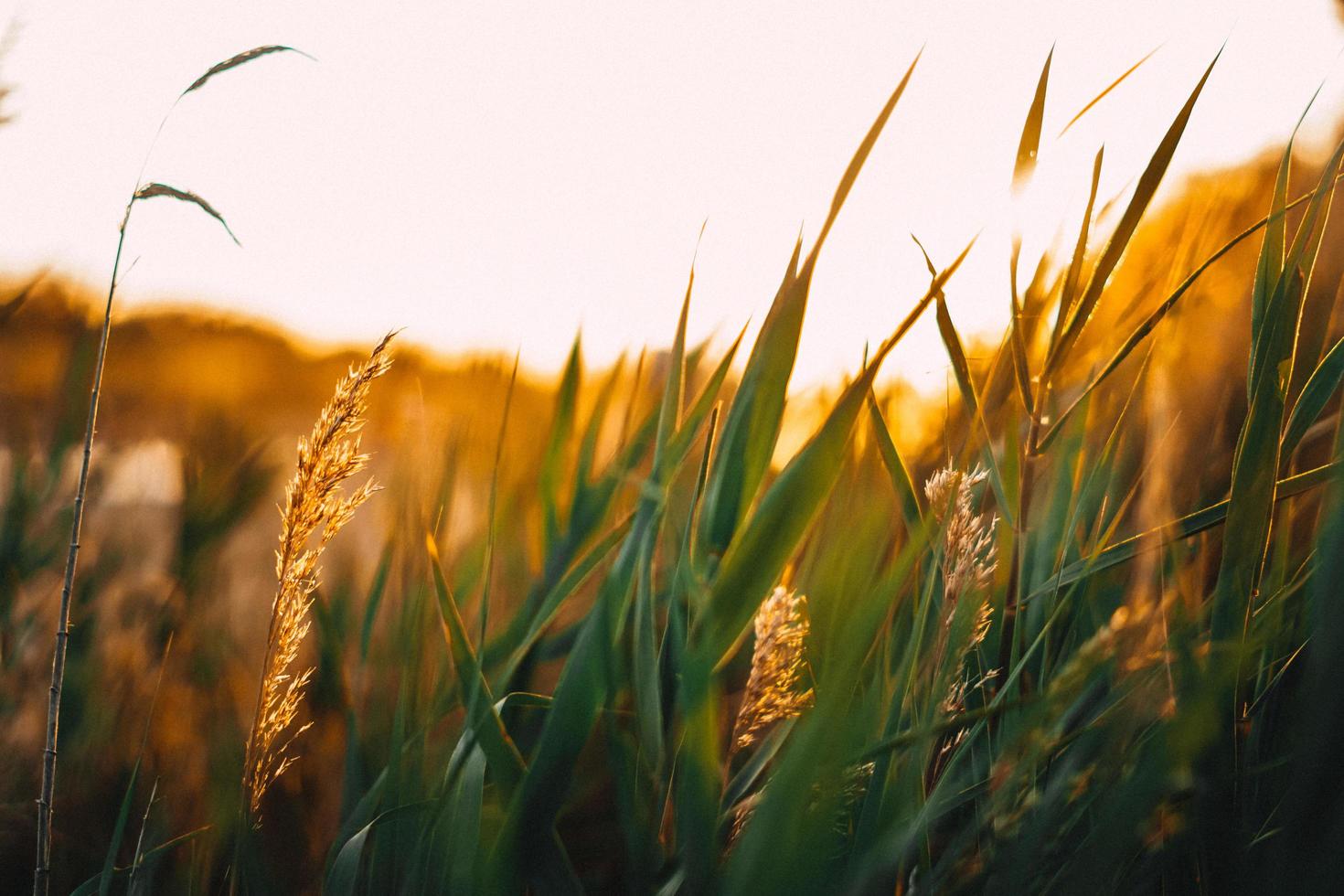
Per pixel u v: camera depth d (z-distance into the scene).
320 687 1.00
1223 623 0.67
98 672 1.09
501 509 1.10
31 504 1.22
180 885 0.91
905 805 0.67
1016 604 0.78
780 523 0.73
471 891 0.72
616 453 1.02
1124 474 0.90
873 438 0.95
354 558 1.11
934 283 0.71
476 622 1.02
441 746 0.94
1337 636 0.60
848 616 0.77
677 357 0.86
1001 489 0.79
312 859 0.93
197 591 1.13
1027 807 0.64
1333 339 0.78
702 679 0.69
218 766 0.97
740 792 0.77
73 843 0.97
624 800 0.77
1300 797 0.61
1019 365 0.76
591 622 0.76
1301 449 0.83
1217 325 0.87
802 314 0.80
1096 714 0.74
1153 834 0.67
